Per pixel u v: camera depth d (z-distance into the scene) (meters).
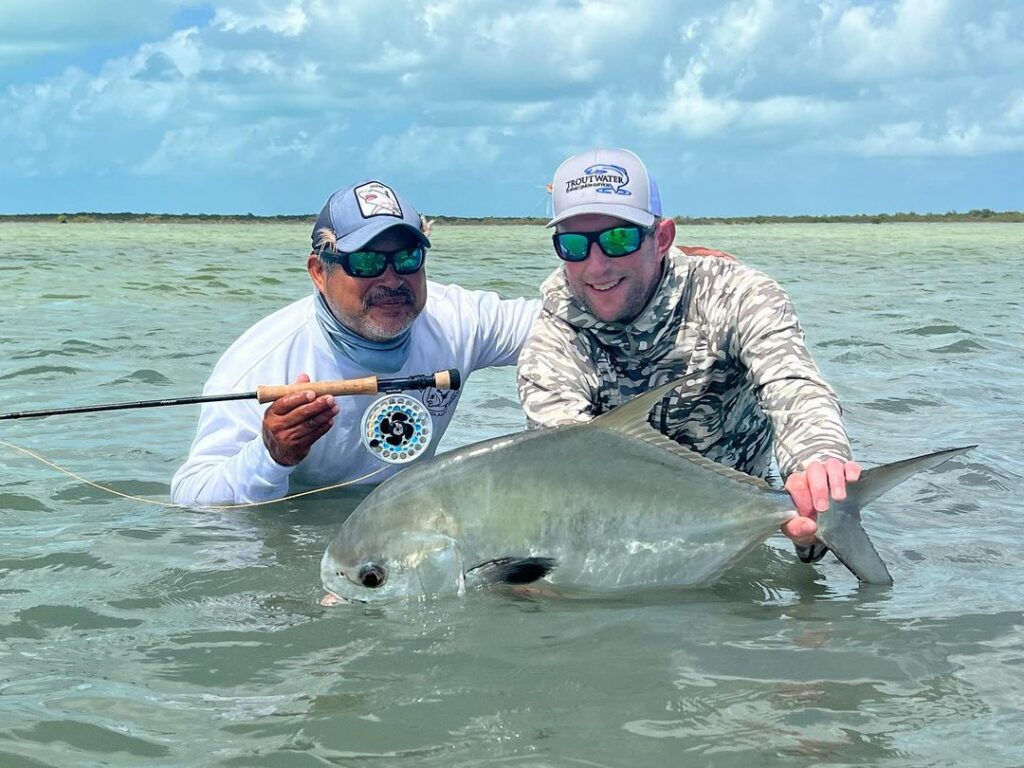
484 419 2.85
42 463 2.39
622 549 1.53
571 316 1.85
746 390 1.90
